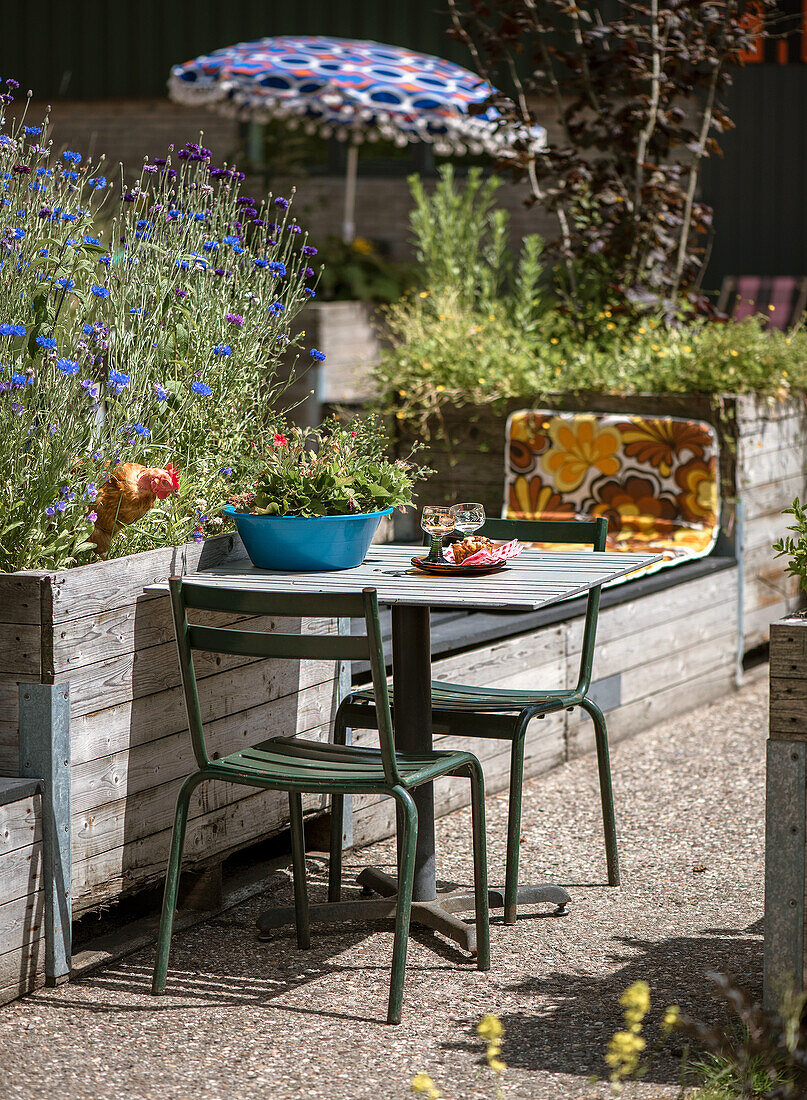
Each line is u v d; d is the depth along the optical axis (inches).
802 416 293.3
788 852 129.3
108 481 157.2
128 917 166.6
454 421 285.4
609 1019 137.8
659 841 192.9
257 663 171.6
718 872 180.5
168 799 159.8
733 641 273.9
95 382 164.1
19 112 545.6
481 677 210.2
